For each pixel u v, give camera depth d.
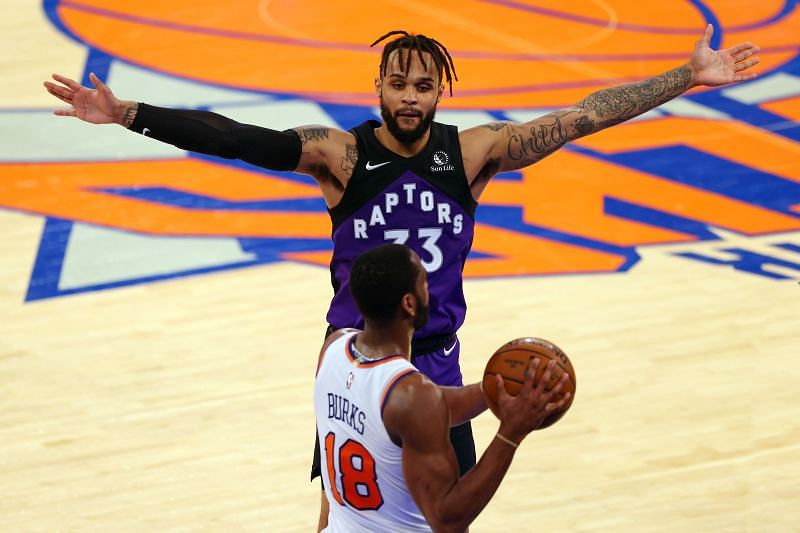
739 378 14.45
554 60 26.61
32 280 17.64
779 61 26.39
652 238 18.81
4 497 12.09
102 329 16.12
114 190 20.70
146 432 13.44
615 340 15.55
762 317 16.16
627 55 26.91
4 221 19.53
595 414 13.63
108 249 18.59
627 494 11.98
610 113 9.48
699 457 12.66
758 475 12.27
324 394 7.75
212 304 16.86
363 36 28.31
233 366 15.04
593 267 17.84
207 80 25.56
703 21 29.05
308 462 12.77
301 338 15.83
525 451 12.87
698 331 15.76
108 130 23.25
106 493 12.19
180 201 20.28
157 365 15.09
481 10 30.02
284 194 20.61
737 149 22.14
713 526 11.38
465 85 25.03
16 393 14.36
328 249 18.62
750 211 19.73
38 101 24.66
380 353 7.52
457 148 9.09
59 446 13.12
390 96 8.70
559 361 7.20
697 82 9.68
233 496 12.11
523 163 9.37
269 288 17.33
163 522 11.64
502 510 11.73
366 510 7.71
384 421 7.22
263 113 23.64
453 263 9.20
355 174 8.94
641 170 21.31
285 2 30.70
